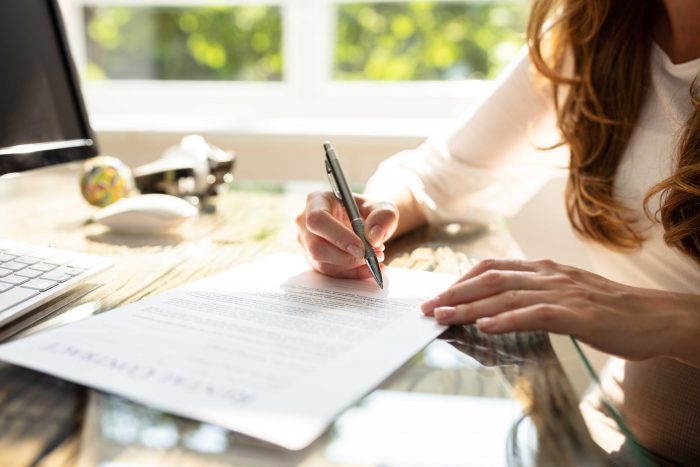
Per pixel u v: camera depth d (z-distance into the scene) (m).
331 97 1.82
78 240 0.85
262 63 1.84
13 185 1.24
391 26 1.77
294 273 0.69
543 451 0.36
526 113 1.01
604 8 0.85
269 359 0.46
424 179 1.00
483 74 1.76
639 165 0.85
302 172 1.59
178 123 1.71
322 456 0.35
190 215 0.89
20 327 0.54
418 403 0.42
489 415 0.40
